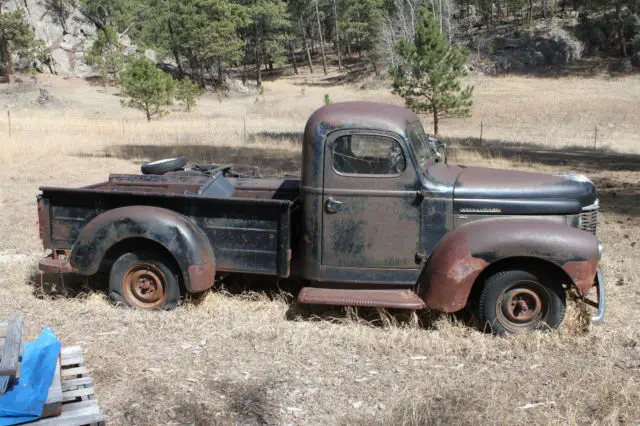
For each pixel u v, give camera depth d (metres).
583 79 62.44
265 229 5.47
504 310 5.11
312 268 5.39
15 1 65.38
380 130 5.16
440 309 5.04
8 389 3.68
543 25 79.31
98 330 5.27
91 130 25.70
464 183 5.27
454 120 37.03
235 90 71.00
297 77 83.56
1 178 13.36
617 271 6.93
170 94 44.19
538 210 5.20
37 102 49.41
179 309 5.65
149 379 4.39
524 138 27.75
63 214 5.84
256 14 78.94
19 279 6.52
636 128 33.28
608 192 12.48
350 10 82.88
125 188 6.45
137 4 81.94
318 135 5.23
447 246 5.06
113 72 62.91
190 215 5.59
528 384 4.33
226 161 16.84
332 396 4.18
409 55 23.83
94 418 3.49
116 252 5.89
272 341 5.07
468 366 4.64
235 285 6.23
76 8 69.19
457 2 88.12
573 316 5.31
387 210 5.24
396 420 3.82
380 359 4.77
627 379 4.38
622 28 73.12
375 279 5.35
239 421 3.86
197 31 68.44
